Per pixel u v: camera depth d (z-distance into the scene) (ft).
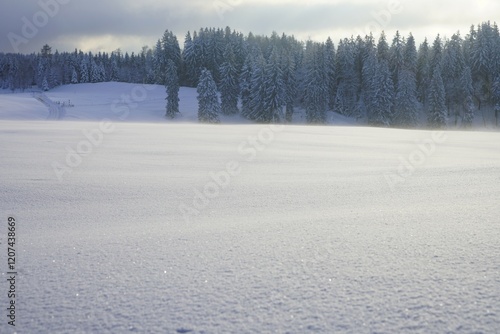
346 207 16.11
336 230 12.34
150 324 6.70
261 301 7.48
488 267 8.96
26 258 10.00
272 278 8.54
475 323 6.63
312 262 9.48
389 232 12.00
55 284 8.33
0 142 46.85
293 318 6.86
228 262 9.55
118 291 7.97
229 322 6.74
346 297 7.61
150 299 7.60
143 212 15.65
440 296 7.59
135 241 11.46
